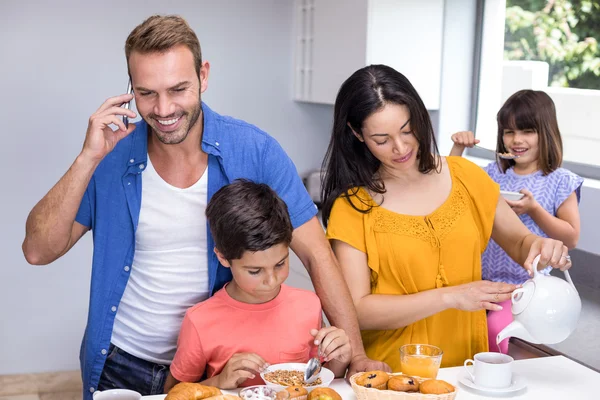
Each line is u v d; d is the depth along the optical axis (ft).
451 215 5.81
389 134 5.41
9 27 11.51
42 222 5.19
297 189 5.74
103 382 5.71
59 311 12.23
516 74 10.73
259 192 5.00
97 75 12.00
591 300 8.68
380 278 5.84
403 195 5.86
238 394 4.80
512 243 6.07
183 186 5.43
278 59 13.08
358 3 10.64
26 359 12.17
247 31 12.83
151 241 5.49
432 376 4.73
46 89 11.80
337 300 5.55
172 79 4.78
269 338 5.26
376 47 10.52
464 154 11.68
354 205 5.82
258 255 4.88
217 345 5.21
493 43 11.03
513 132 8.59
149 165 5.42
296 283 11.35
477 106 11.32
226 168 5.47
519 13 10.61
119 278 5.53
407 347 4.91
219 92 12.87
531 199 7.83
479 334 6.05
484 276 8.29
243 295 5.30
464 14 11.03
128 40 4.87
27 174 11.87
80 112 12.00
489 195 5.99
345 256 5.84
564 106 10.08
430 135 5.62
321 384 4.73
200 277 5.57
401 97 5.36
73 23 11.78
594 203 8.91
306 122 13.44
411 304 5.51
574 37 9.79
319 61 12.07
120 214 5.45
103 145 5.06
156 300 5.57
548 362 5.47
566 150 10.14
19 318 12.07
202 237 5.50
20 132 11.77
